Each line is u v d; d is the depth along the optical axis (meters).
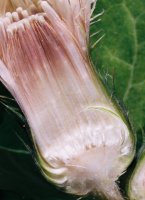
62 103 0.05
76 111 0.05
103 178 0.05
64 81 0.05
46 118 0.05
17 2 0.05
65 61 0.05
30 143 0.05
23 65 0.05
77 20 0.05
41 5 0.05
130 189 0.05
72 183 0.05
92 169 0.05
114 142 0.05
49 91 0.05
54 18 0.05
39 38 0.05
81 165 0.05
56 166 0.05
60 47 0.05
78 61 0.05
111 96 0.05
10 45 0.05
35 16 0.05
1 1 0.05
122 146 0.05
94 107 0.05
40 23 0.05
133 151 0.05
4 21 0.05
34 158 0.05
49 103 0.05
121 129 0.05
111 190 0.05
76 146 0.05
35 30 0.05
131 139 0.05
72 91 0.05
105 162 0.05
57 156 0.05
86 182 0.05
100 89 0.05
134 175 0.05
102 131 0.05
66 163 0.05
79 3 0.05
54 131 0.05
